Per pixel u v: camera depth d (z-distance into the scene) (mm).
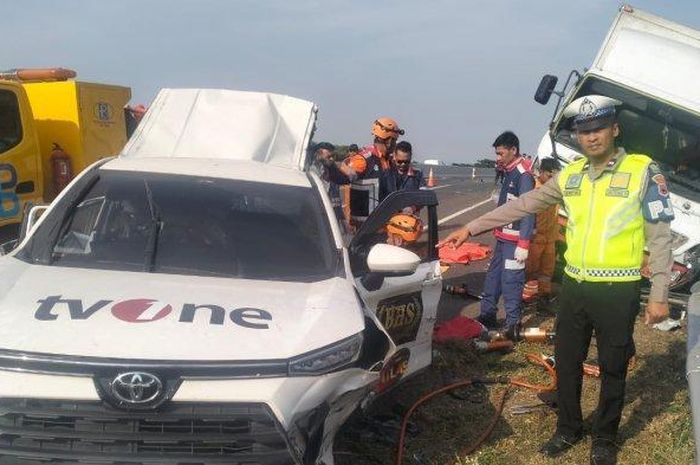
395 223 5438
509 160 7348
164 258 3998
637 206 4461
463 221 18062
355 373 3449
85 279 3672
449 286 9594
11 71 9070
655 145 9055
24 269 3791
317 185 4879
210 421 2998
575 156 9227
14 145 7859
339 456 4691
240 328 3295
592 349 7305
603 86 9219
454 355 6727
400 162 7773
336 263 4207
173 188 4477
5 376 2939
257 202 4480
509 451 4953
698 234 8266
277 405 3043
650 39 9211
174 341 3113
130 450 2949
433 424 5328
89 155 9016
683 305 8180
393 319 4984
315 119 5949
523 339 7277
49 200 8727
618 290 4512
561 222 9055
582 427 5031
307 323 3461
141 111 10180
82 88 8883
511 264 7242
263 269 4023
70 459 2908
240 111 5676
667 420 5363
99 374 2947
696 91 8836
